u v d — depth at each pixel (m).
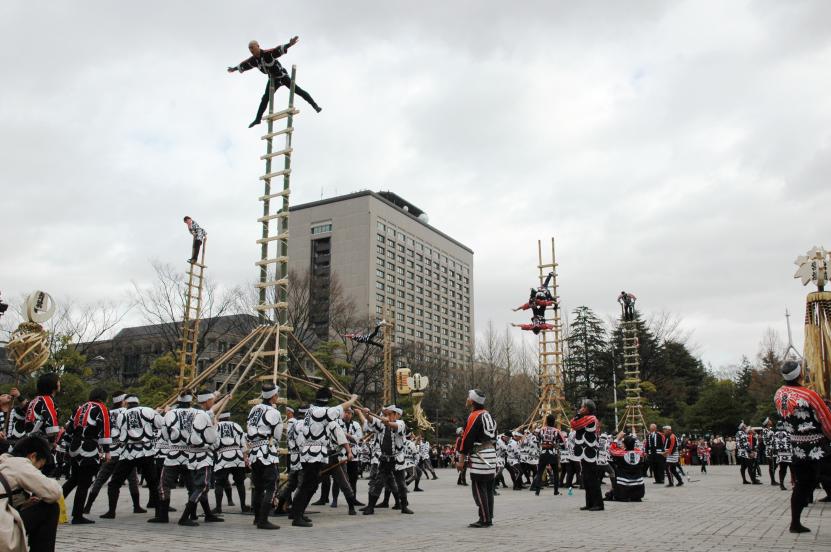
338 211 109.44
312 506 14.58
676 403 58.22
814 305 15.54
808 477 8.83
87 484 10.22
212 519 10.88
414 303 119.44
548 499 16.95
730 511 12.67
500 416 60.09
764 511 12.56
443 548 7.81
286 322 13.99
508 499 17.00
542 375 27.58
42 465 5.61
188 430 10.48
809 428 8.68
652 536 8.92
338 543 8.27
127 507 13.47
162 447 11.33
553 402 27.81
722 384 55.75
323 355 35.62
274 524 10.12
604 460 19.84
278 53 14.60
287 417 13.40
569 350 56.44
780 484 19.84
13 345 10.67
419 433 29.38
